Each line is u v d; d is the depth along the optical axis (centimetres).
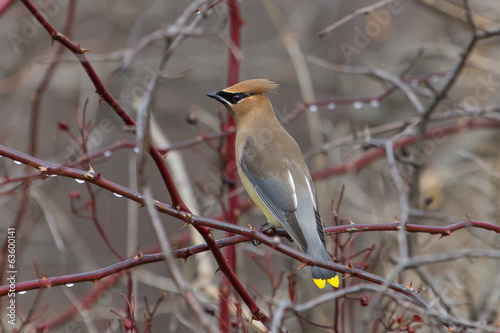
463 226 707
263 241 655
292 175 902
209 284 1059
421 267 939
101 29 1698
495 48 1509
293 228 849
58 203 1591
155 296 1379
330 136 1488
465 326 615
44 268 1422
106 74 1382
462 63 1015
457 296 1129
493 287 1048
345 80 1423
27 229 1101
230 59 1099
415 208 1069
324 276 770
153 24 1500
